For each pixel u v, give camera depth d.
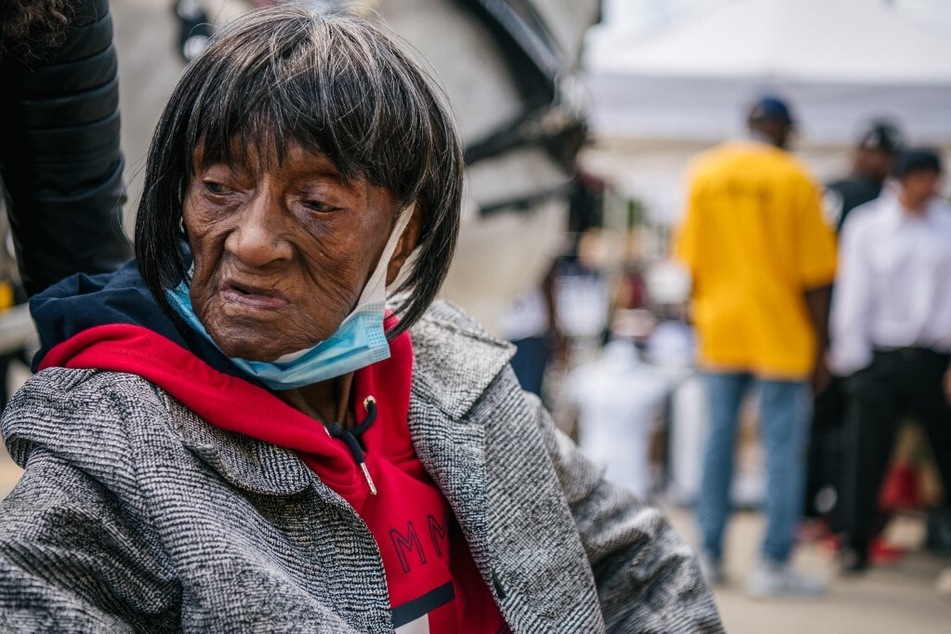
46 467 0.91
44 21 1.07
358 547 1.00
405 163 0.99
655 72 6.44
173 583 0.90
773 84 6.42
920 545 4.97
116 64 1.21
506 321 4.42
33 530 0.86
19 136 1.17
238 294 0.95
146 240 0.99
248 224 0.93
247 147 0.93
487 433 1.19
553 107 2.58
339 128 0.93
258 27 0.98
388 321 1.15
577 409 5.63
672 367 5.76
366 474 1.05
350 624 0.98
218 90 0.94
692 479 5.51
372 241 0.99
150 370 0.95
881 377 4.35
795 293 4.00
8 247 2.11
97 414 0.92
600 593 1.30
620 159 7.62
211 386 0.97
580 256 7.16
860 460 4.35
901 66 6.39
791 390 3.99
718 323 4.05
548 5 2.54
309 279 0.96
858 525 4.36
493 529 1.14
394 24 2.33
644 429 5.31
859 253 4.39
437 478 1.12
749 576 4.23
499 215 2.59
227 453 0.96
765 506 4.06
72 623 0.83
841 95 6.44
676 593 1.30
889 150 5.04
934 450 4.50
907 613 3.91
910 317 4.34
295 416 1.00
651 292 9.14
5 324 2.13
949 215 4.45
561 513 1.20
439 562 1.10
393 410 1.13
